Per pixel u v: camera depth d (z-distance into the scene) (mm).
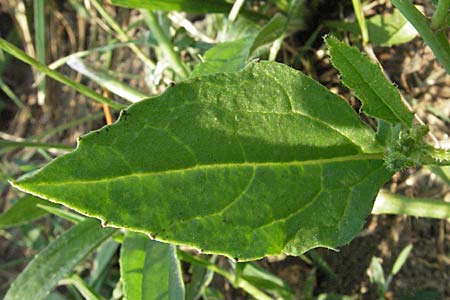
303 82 152
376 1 245
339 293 256
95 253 333
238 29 257
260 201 147
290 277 264
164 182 138
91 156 132
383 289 238
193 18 300
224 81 146
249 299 277
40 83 353
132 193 135
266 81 150
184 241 139
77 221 249
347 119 156
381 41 239
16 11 375
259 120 148
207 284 259
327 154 154
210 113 144
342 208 153
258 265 269
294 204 150
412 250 240
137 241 219
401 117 155
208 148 143
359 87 153
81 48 374
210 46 267
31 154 400
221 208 143
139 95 271
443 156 154
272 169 149
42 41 329
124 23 345
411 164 156
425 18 170
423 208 206
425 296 235
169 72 287
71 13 376
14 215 254
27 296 224
